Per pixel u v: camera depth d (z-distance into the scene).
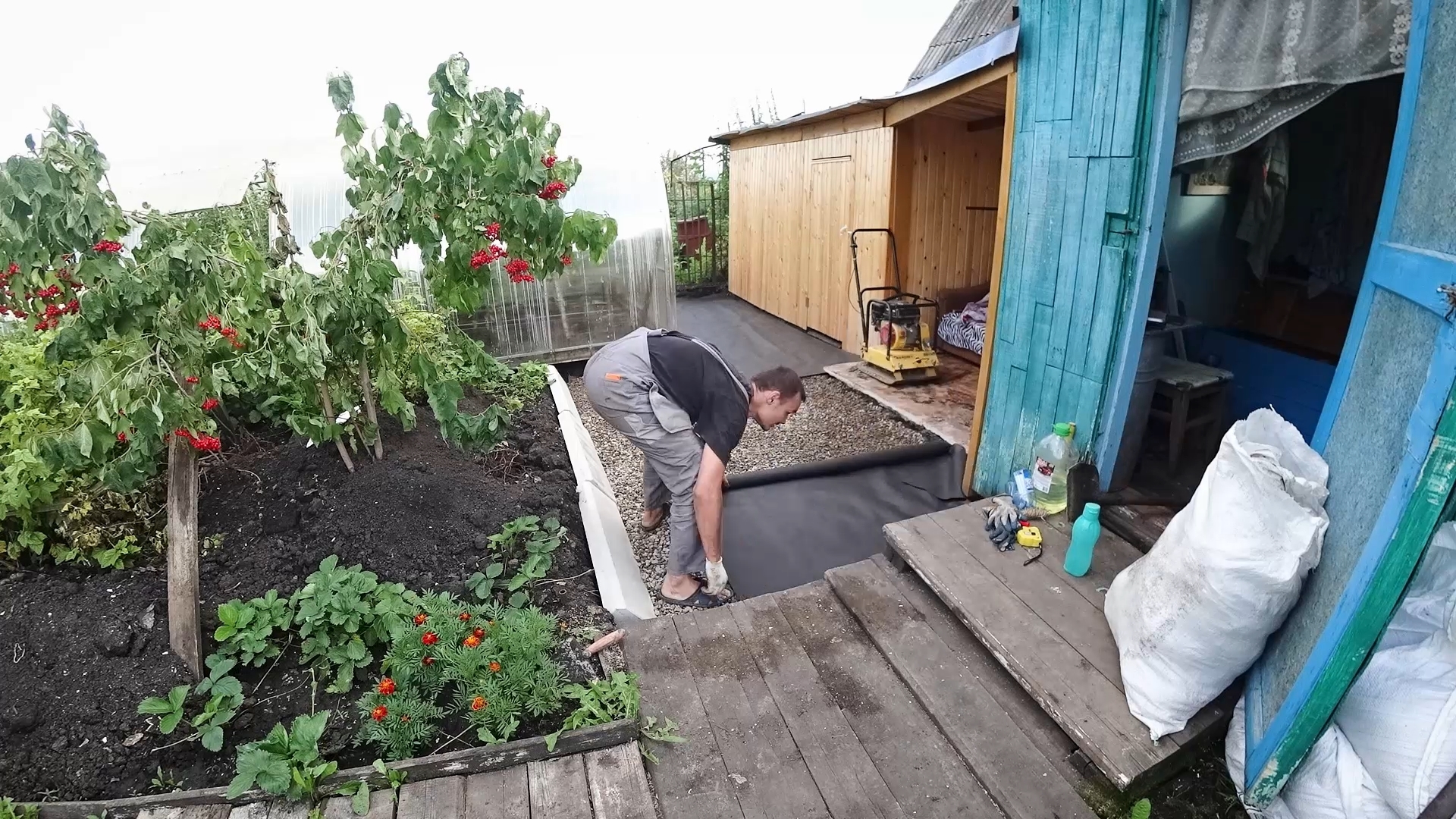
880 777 2.00
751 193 9.69
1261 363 3.68
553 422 4.71
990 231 6.99
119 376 2.27
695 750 2.08
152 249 2.42
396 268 2.63
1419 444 1.28
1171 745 1.89
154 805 1.79
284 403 3.34
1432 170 1.46
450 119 2.51
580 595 2.76
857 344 7.25
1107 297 2.81
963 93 3.82
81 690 2.05
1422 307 1.41
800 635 2.56
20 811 1.77
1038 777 1.96
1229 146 2.41
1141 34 2.51
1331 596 1.57
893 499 4.09
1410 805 1.48
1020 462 3.47
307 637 2.26
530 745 1.97
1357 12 1.95
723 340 8.12
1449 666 1.59
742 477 4.32
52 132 2.18
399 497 2.92
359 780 1.86
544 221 2.61
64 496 2.60
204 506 2.85
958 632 2.50
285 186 5.81
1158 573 1.98
